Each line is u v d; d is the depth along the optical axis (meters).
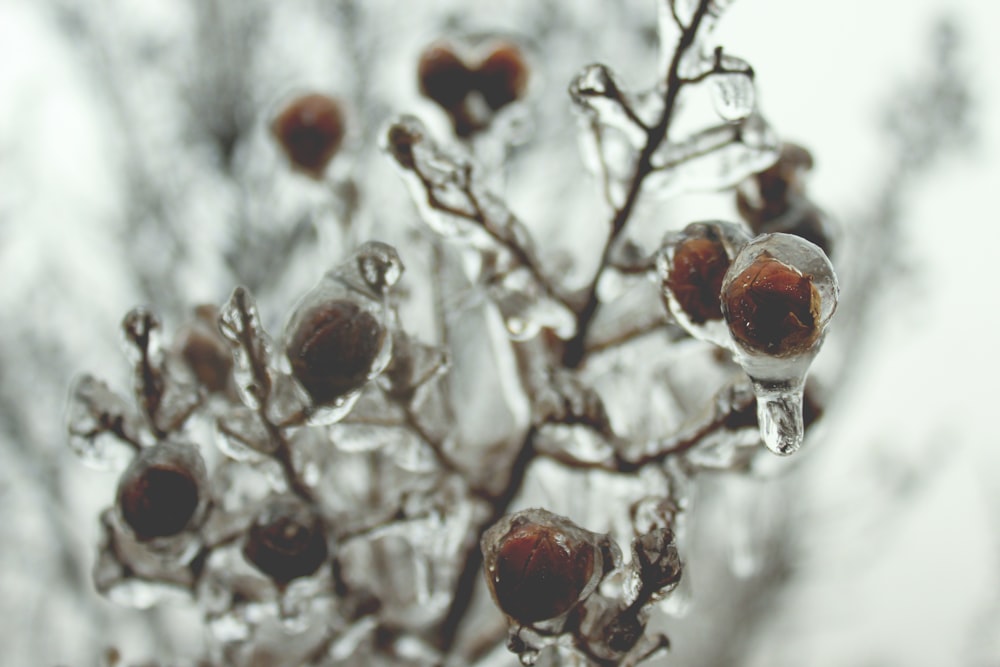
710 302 0.21
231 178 0.64
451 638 0.27
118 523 0.23
